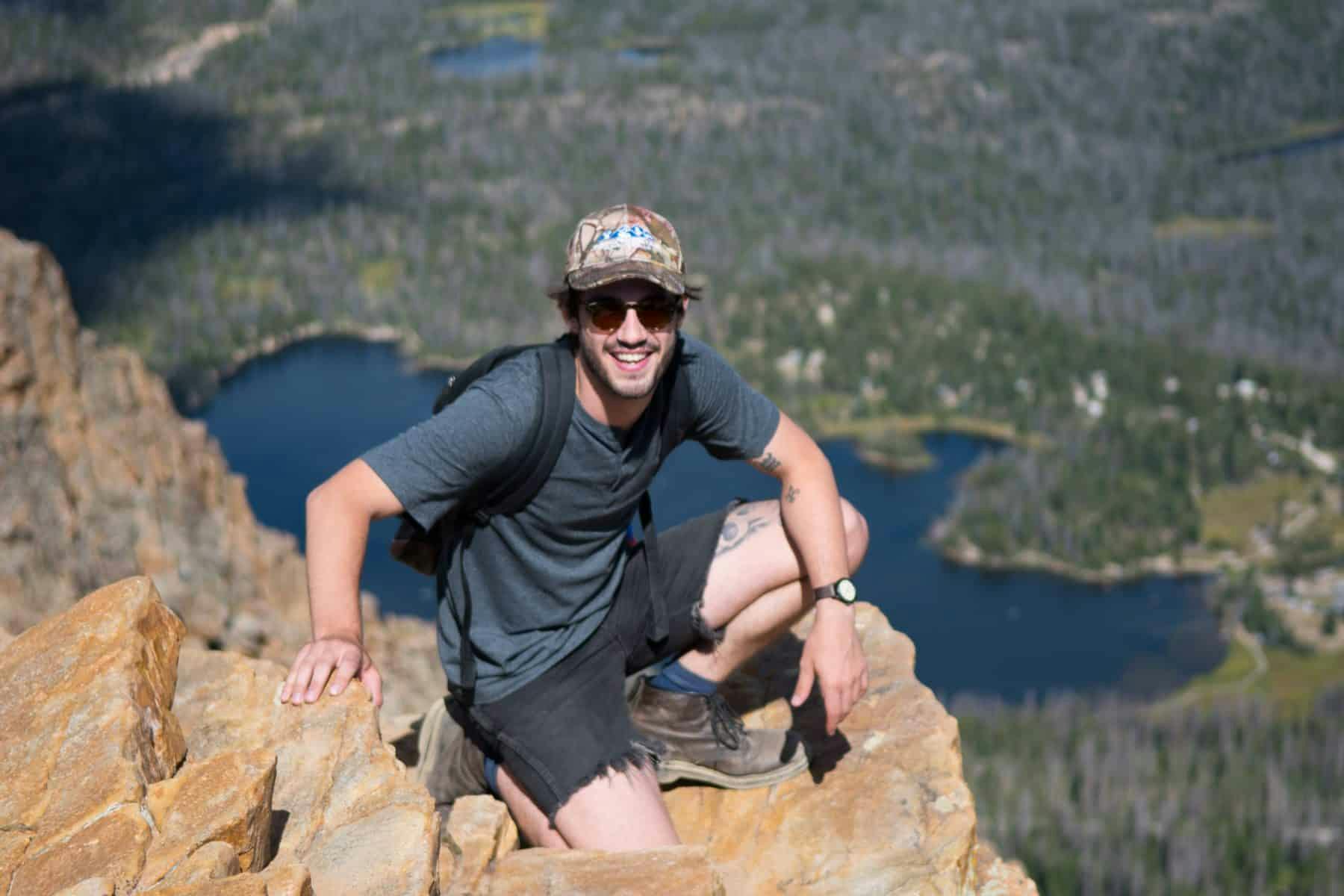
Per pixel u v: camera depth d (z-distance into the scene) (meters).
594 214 2.88
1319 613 168.50
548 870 2.99
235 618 9.70
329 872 2.56
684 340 3.17
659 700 3.66
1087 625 163.00
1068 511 193.38
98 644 2.78
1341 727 139.12
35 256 9.82
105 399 10.12
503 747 3.31
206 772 2.47
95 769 2.43
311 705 2.97
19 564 8.14
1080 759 130.25
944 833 3.50
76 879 2.16
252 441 199.38
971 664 151.88
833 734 3.91
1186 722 141.25
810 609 3.56
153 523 9.64
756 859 3.49
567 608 3.21
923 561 176.88
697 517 3.60
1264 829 122.44
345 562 2.92
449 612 3.27
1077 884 111.94
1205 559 186.38
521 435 2.89
